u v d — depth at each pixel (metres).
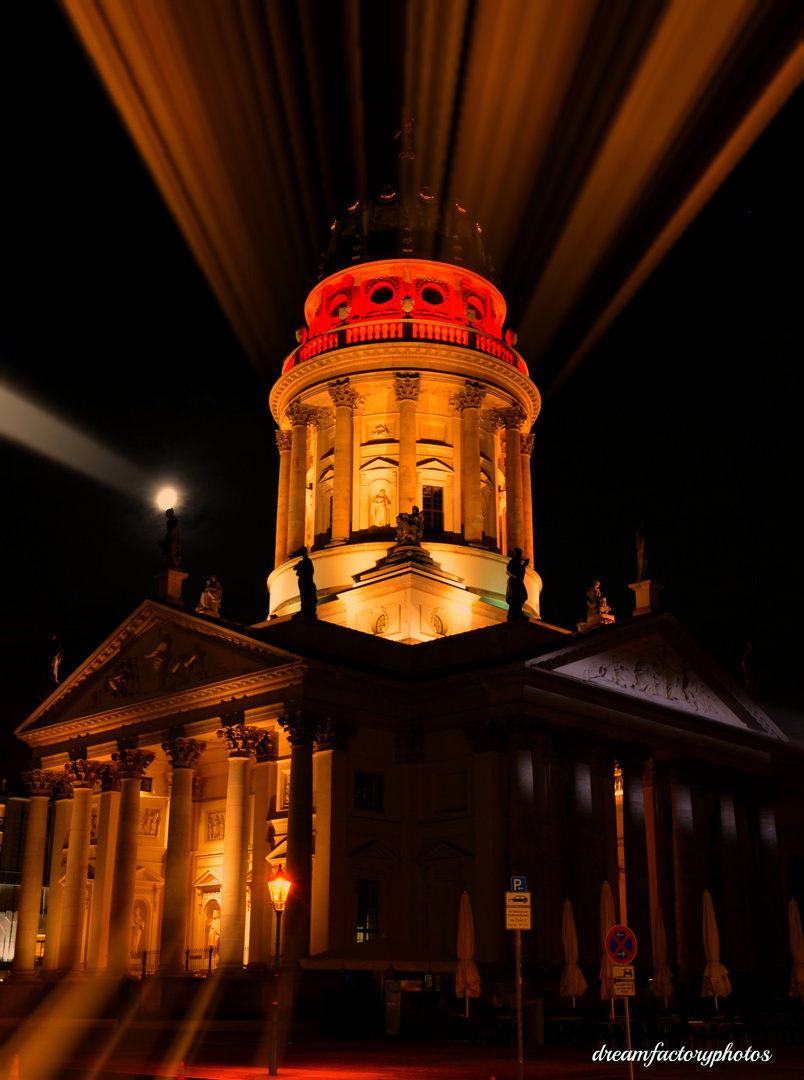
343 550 74.38
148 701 64.56
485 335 81.75
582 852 57.28
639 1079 31.55
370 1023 48.84
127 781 65.19
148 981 57.34
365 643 61.59
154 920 68.38
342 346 79.44
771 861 72.00
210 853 65.94
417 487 76.19
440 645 62.78
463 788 57.62
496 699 57.12
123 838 64.06
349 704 57.72
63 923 66.81
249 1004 52.72
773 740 74.31
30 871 71.12
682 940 63.19
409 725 60.25
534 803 56.69
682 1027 43.66
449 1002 49.16
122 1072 34.75
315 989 51.59
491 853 54.72
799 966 50.38
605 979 45.22
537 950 54.09
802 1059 38.38
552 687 58.31
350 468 77.31
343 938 54.09
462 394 78.69
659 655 66.31
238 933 56.28
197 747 62.56
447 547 73.69
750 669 77.44
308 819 54.25
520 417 82.50
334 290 85.00
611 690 61.44
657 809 66.06
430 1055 39.75
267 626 61.56
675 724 66.31
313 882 54.75
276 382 84.69
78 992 62.31
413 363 78.44
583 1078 31.62
